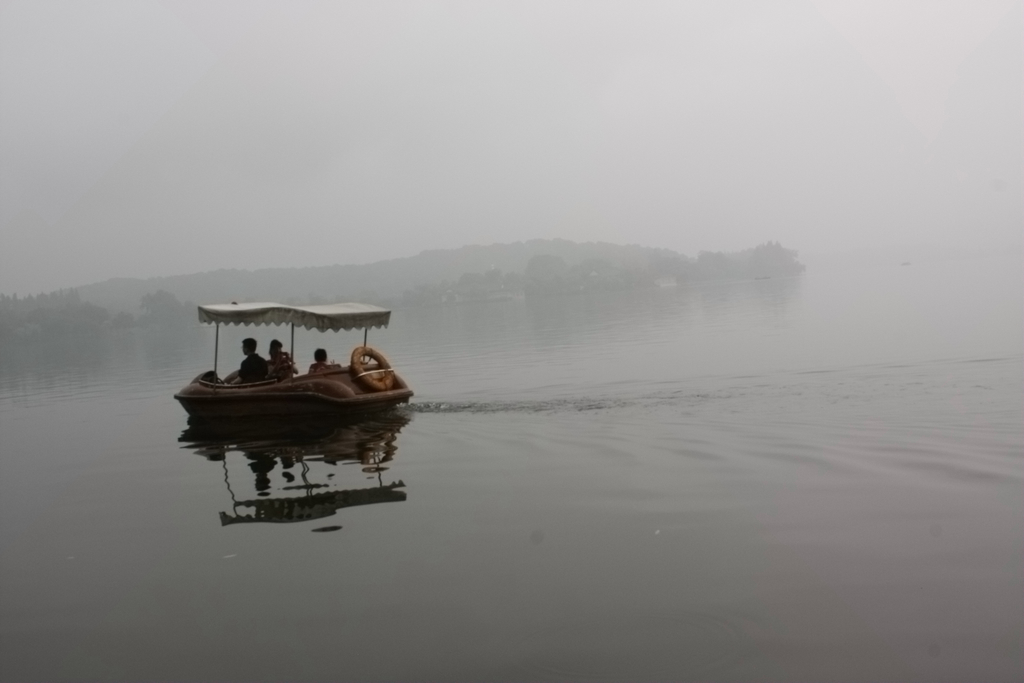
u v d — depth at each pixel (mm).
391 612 4910
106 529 7363
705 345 23312
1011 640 4129
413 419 12922
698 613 4633
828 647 4168
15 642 4906
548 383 16797
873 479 7285
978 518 5973
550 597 4977
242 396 14000
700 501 6902
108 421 15516
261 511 7566
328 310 14516
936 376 13867
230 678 4258
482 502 7320
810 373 15602
